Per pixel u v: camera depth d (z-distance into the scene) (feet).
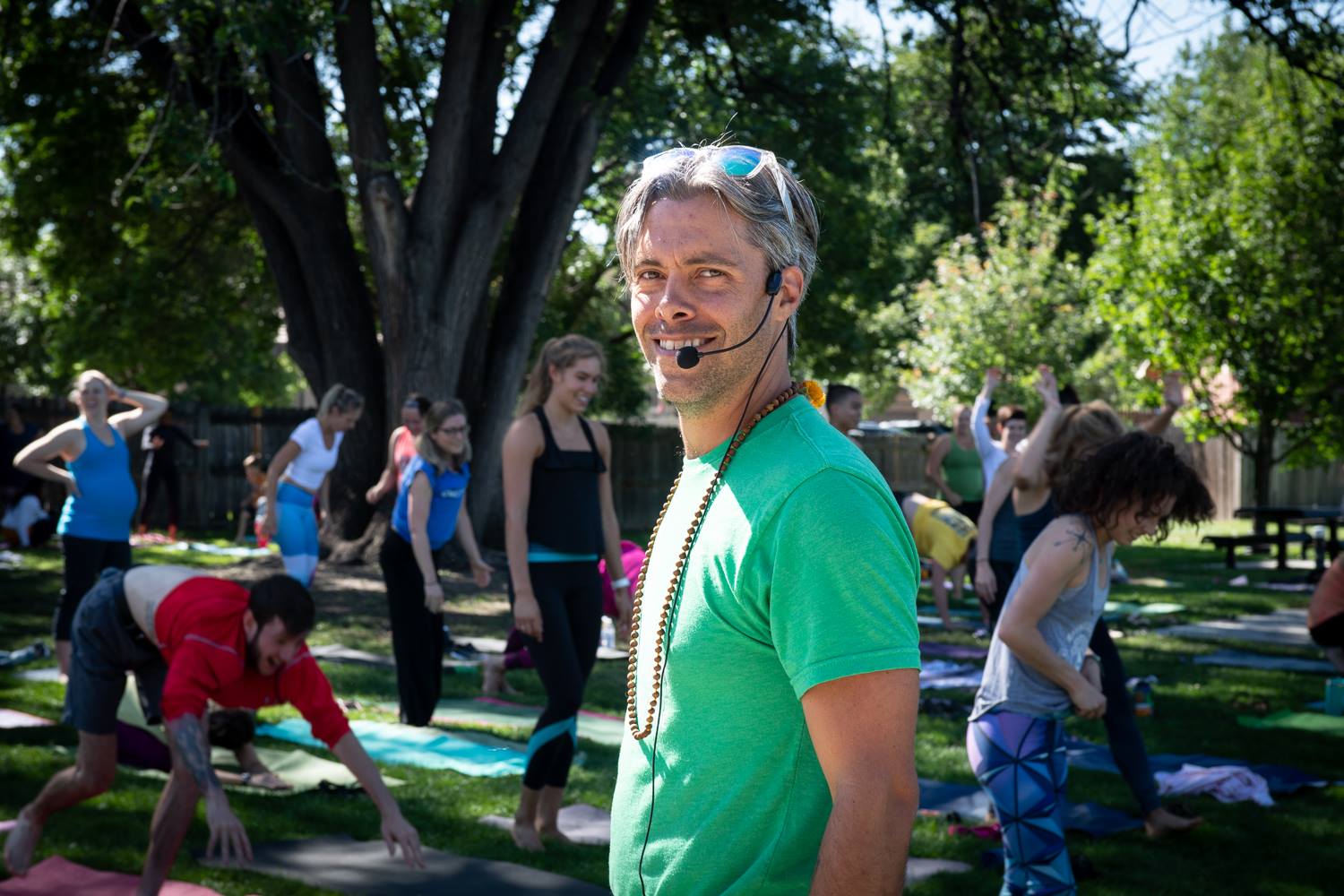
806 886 4.97
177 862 14.57
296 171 38.96
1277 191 60.03
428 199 43.62
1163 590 45.57
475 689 26.04
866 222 65.82
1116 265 64.39
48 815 13.60
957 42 43.91
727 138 5.61
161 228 62.13
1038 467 18.25
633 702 5.57
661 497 77.10
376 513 45.75
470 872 14.55
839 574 4.71
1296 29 39.60
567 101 45.85
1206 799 18.03
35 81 48.83
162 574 12.90
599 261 68.49
